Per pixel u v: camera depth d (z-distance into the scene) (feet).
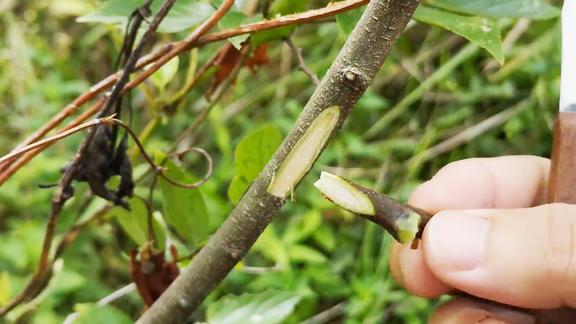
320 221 2.13
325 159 2.27
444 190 0.92
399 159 2.37
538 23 2.17
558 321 0.75
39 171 2.32
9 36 2.66
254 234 0.69
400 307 2.00
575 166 0.73
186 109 2.42
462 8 0.84
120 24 0.91
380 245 2.22
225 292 2.05
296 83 2.52
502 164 0.94
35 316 1.83
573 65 0.74
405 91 2.42
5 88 2.70
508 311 0.80
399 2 0.58
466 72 2.31
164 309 0.75
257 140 0.85
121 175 0.91
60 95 2.58
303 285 2.01
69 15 2.63
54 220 0.91
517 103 2.27
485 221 0.70
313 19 0.78
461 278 0.70
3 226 2.41
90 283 2.15
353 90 0.61
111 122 0.78
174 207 0.95
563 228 0.67
